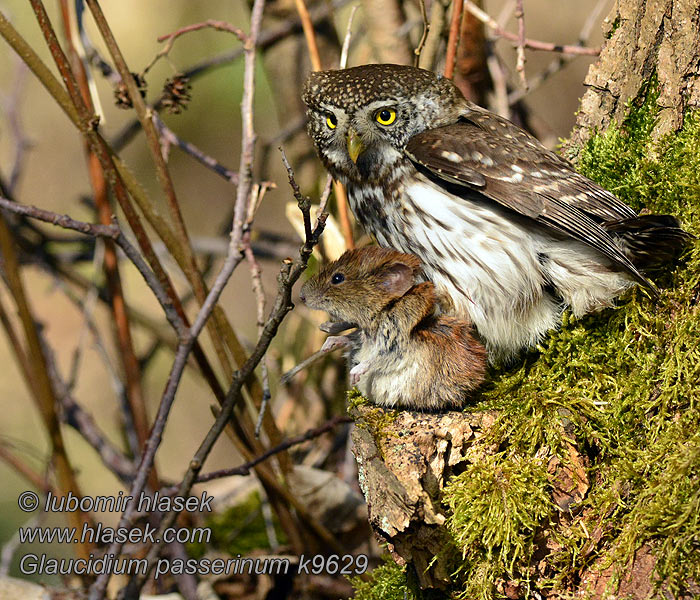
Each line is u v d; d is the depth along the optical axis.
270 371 11.20
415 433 6.46
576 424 6.41
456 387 6.73
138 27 15.13
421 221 7.30
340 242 8.58
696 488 5.71
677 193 6.82
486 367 7.14
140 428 8.83
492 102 9.90
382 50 9.73
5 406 14.99
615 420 6.40
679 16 6.95
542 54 14.40
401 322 6.79
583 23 14.56
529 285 7.00
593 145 7.28
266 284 14.52
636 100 7.16
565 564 6.16
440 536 6.09
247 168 7.16
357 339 7.14
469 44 9.25
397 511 6.01
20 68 11.16
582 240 6.61
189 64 15.18
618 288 6.84
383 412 6.79
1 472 14.33
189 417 15.34
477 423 6.52
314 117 7.80
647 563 5.83
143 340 15.09
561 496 6.27
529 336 7.12
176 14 15.22
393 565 7.13
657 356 6.50
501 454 6.36
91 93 7.93
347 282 6.86
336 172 7.91
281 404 11.48
